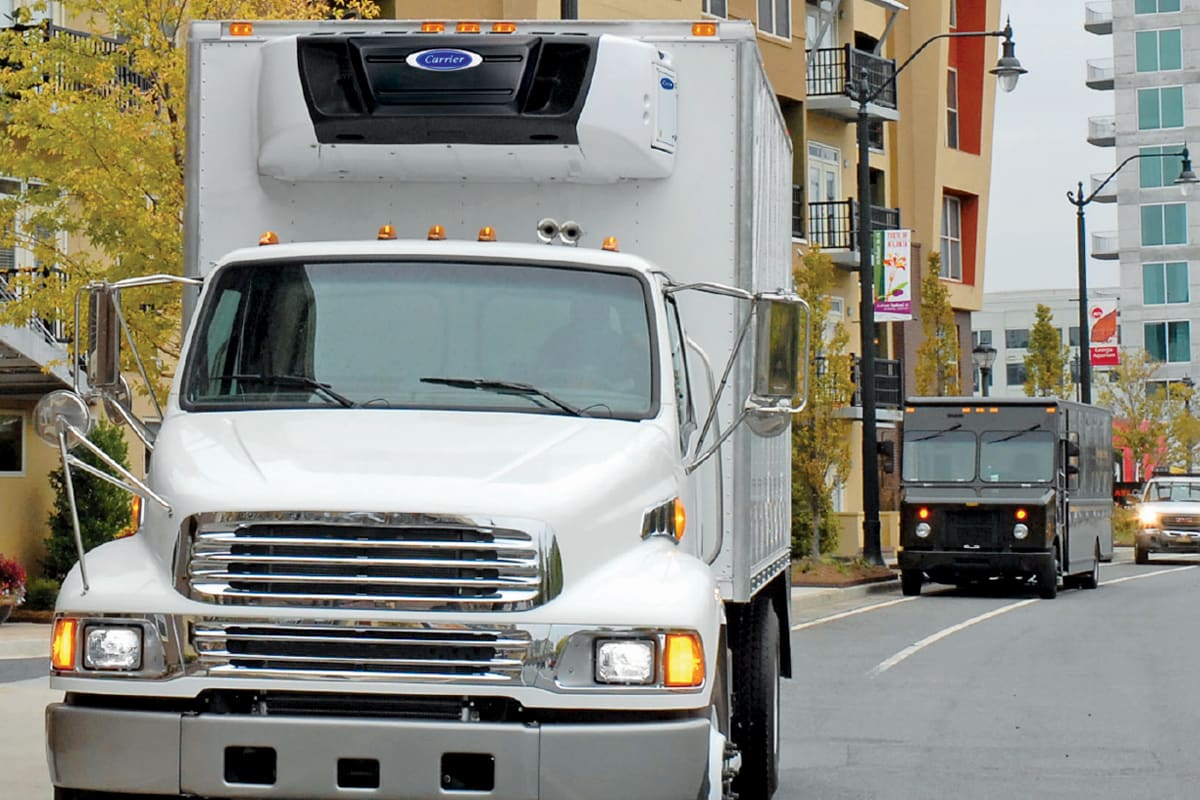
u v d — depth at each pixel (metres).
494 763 16.27
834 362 86.62
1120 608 69.44
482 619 16.52
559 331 19.50
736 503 22.16
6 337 54.31
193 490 17.11
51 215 53.59
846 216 113.25
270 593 16.66
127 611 16.83
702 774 16.61
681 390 20.52
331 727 16.33
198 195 22.64
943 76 131.38
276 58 21.89
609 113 21.42
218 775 16.44
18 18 55.69
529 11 82.00
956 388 119.00
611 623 16.61
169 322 52.06
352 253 20.03
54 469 64.62
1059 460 77.75
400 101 21.52
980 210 139.12
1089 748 32.03
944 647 51.72
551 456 17.75
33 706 35.44
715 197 22.34
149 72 53.16
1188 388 192.88
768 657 24.86
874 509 89.06
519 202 22.44
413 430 18.23
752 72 22.44
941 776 28.86
